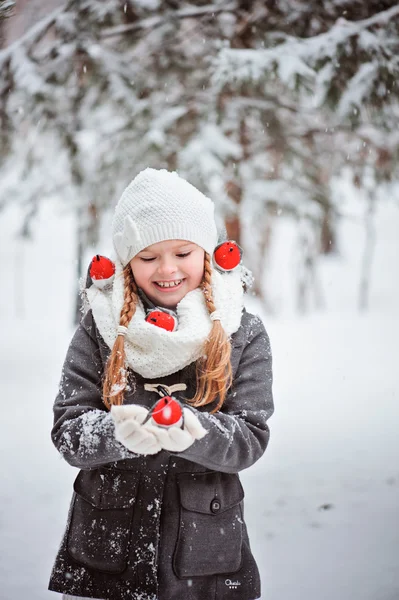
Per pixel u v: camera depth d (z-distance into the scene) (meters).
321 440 4.72
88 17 6.29
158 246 1.93
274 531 3.19
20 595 2.59
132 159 7.08
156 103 7.18
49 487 3.95
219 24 6.58
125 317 1.88
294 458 4.30
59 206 7.99
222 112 6.89
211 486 1.88
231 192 7.34
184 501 1.85
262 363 1.99
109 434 1.72
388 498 3.56
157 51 6.91
